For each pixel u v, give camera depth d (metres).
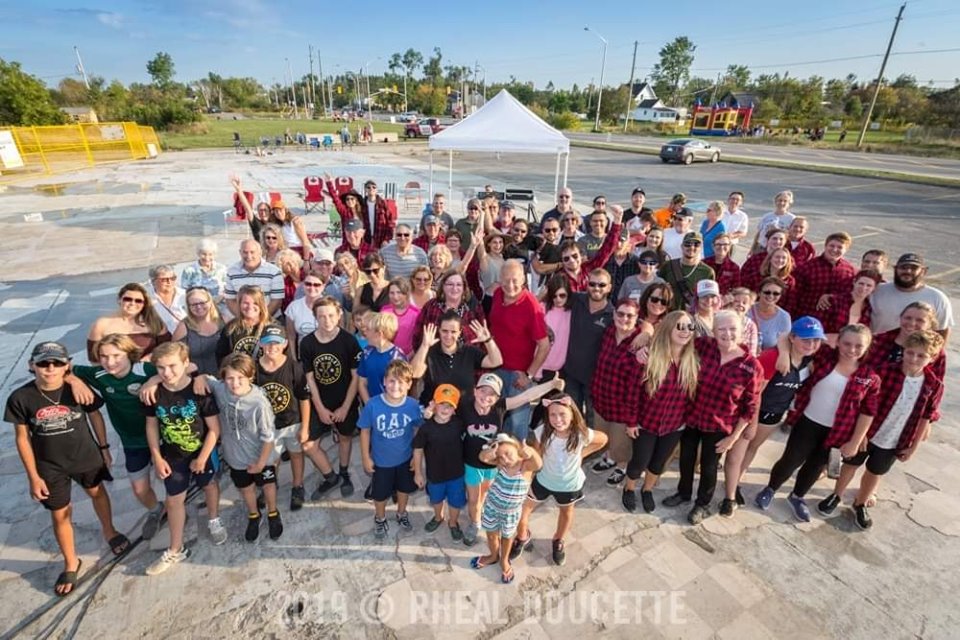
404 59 130.62
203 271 4.78
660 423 3.44
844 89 68.94
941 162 29.17
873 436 3.41
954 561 3.35
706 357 3.38
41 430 2.79
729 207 7.60
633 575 3.21
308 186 14.27
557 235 5.77
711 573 3.23
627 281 4.64
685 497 3.81
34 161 25.27
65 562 3.05
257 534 3.44
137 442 3.25
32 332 6.50
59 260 9.59
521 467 2.92
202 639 2.76
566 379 4.09
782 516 3.74
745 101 50.03
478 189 17.86
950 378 5.73
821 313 4.74
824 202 16.56
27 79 29.36
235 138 32.09
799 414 3.55
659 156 29.39
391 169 23.64
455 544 3.45
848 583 3.17
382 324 3.56
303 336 4.11
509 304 3.89
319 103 112.88
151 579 3.11
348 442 3.91
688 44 89.62
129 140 28.36
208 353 3.78
